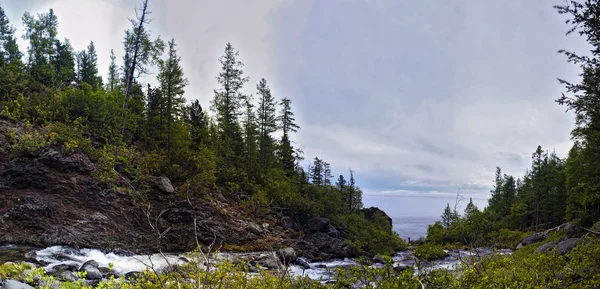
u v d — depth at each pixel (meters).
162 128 29.36
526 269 7.50
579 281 7.59
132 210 18.91
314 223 28.38
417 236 38.31
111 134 23.66
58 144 19.59
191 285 4.91
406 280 4.51
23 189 16.23
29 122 21.12
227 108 34.88
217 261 5.60
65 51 49.91
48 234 14.97
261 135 39.16
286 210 29.11
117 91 31.62
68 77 46.41
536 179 48.09
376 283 4.71
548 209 48.34
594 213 26.30
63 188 17.16
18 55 49.59
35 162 17.50
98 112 24.56
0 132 18.66
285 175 37.88
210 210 22.47
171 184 23.11
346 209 39.78
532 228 50.91
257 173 33.06
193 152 27.55
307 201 30.11
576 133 13.99
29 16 46.88
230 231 21.89
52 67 39.03
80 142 20.39
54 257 13.18
